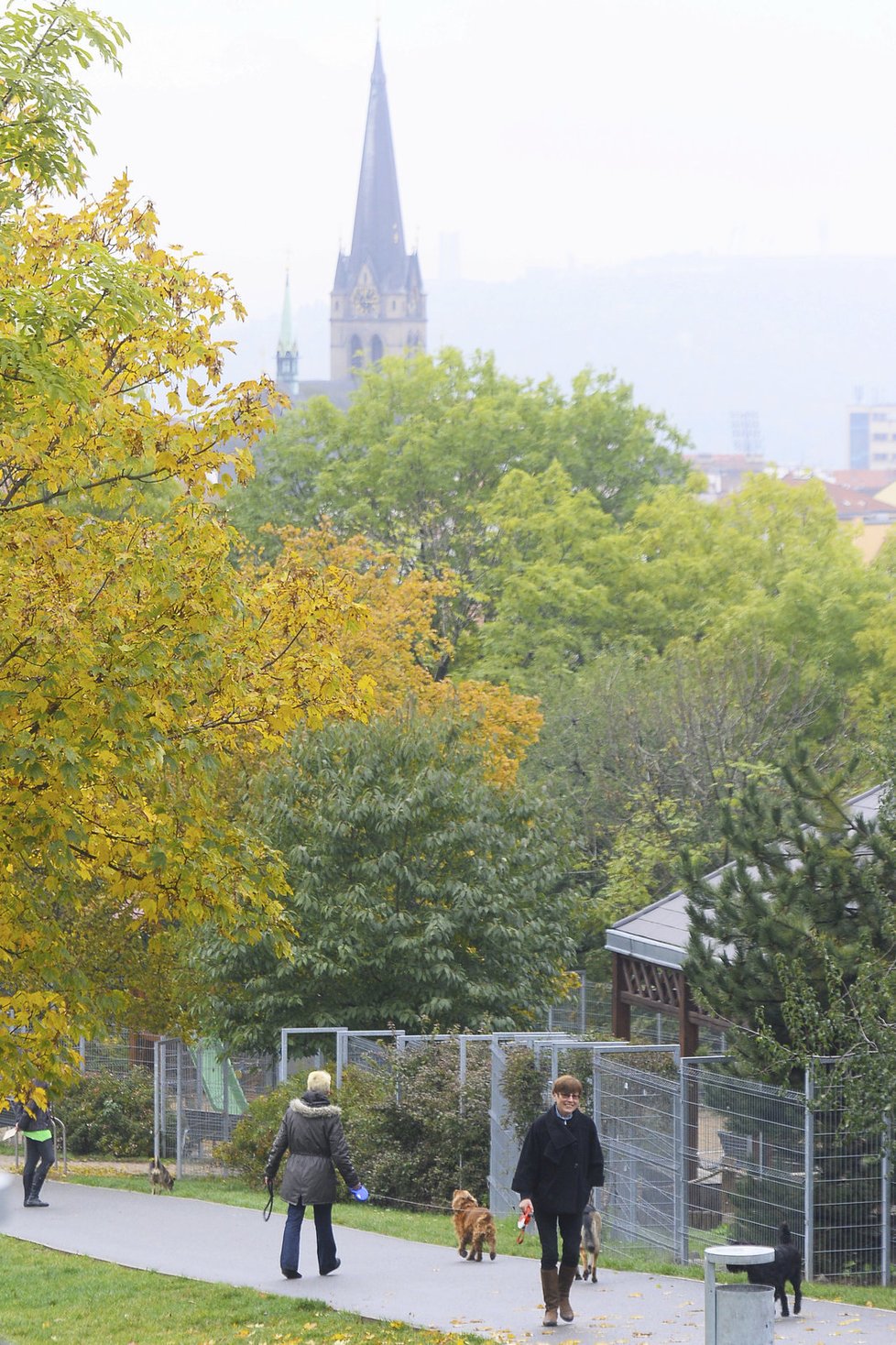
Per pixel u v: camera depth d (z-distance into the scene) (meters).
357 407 168.00
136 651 28.89
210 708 32.16
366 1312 34.09
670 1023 100.56
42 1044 31.11
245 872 32.41
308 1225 47.81
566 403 177.25
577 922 85.19
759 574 143.00
